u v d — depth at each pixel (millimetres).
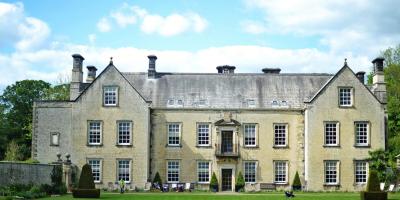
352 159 64438
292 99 67188
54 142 65688
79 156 65188
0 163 45531
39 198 48125
